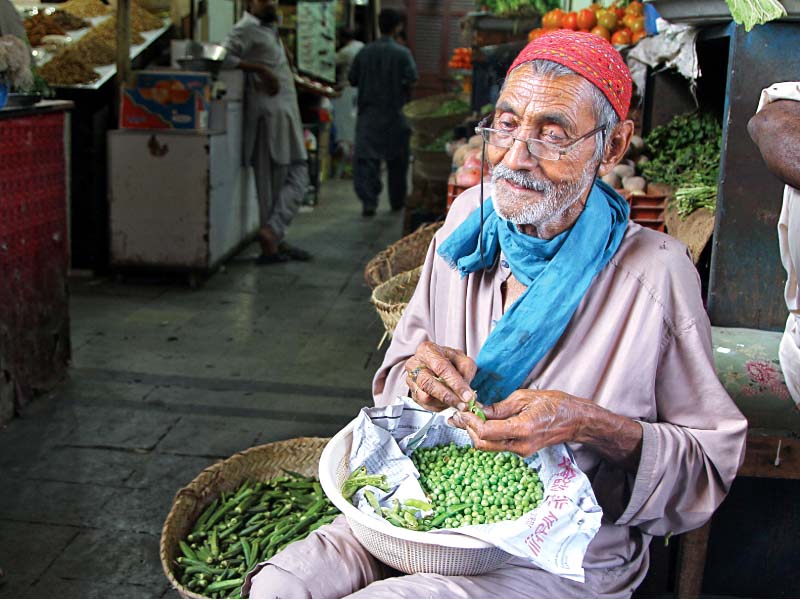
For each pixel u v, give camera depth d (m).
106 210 5.81
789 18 2.23
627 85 1.57
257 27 6.20
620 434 1.52
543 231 1.62
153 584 2.57
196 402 3.87
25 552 2.69
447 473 1.58
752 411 2.04
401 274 2.75
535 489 1.53
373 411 1.63
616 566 1.65
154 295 5.53
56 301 3.94
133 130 5.61
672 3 2.56
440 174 6.35
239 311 5.27
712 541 2.21
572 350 1.60
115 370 4.18
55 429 3.53
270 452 2.68
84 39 6.20
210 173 5.62
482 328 1.71
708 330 1.63
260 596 1.51
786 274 2.38
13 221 3.52
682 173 3.34
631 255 1.62
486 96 5.80
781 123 1.86
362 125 8.11
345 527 1.67
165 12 7.07
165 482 3.17
